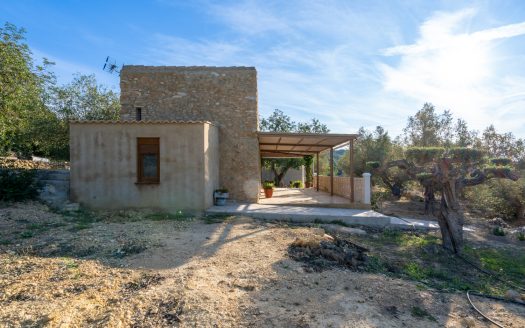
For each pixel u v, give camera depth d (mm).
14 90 12195
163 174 10555
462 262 7219
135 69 13625
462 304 4637
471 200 17359
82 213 9617
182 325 3457
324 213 10641
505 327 4027
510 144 21484
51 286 4195
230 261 5652
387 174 19641
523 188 14305
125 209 10422
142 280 4574
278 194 18188
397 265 6348
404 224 10320
